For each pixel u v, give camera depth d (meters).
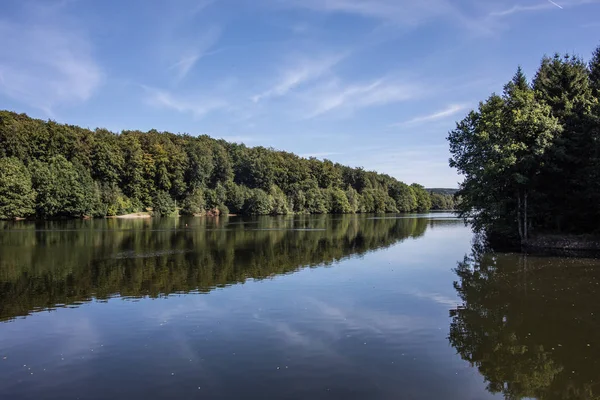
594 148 33.75
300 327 14.24
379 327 14.25
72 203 79.31
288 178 140.25
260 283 21.42
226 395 9.50
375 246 38.12
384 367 11.01
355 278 22.64
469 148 42.44
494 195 39.03
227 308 16.67
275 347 12.41
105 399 9.40
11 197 72.31
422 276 23.14
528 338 13.13
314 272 24.50
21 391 9.82
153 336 13.50
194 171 113.12
